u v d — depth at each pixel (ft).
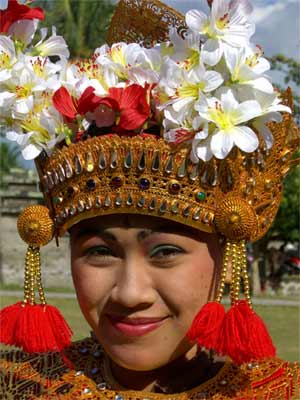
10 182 45.73
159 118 4.86
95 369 5.58
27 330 5.19
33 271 5.35
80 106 4.92
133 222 4.78
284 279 46.83
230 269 4.99
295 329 24.07
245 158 4.91
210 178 4.78
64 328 5.38
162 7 5.51
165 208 4.69
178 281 4.76
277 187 5.26
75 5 17.02
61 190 5.09
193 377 5.21
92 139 4.90
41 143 5.14
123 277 4.79
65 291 37.88
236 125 4.57
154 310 4.80
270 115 4.69
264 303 35.91
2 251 44.91
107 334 4.95
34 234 5.27
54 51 5.48
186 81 4.63
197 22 4.66
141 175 4.73
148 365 4.85
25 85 5.17
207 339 4.64
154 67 5.01
